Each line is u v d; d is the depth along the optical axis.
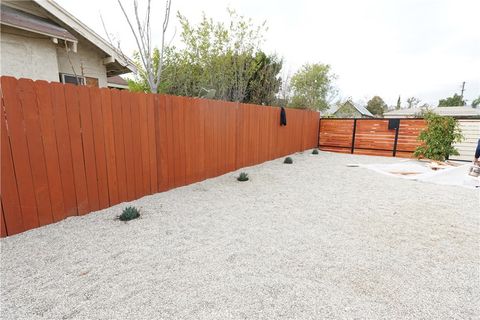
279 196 5.03
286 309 1.97
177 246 2.95
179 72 9.34
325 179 6.57
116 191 4.13
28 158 3.02
